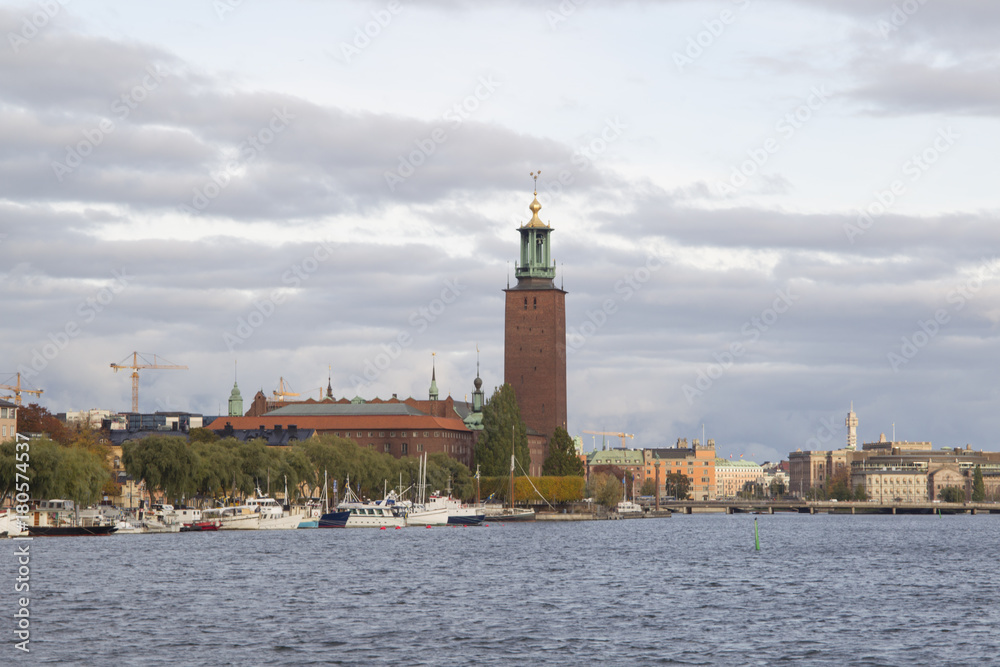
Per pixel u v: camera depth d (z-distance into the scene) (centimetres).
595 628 12331
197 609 13625
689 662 10562
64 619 12800
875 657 10819
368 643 11381
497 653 10925
